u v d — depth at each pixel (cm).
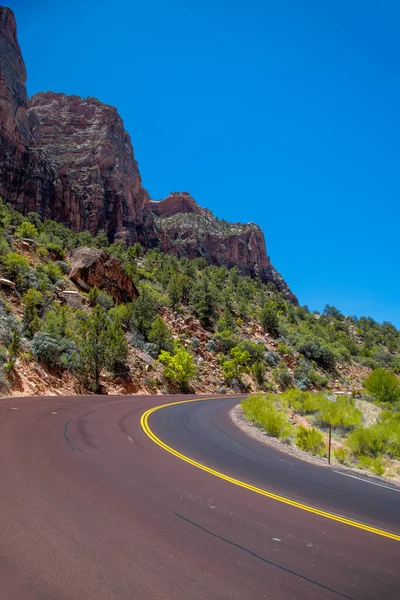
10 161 9325
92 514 500
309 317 9856
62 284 3656
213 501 609
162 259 9469
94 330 2539
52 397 1883
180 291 5559
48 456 760
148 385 3080
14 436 901
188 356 3541
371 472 1065
